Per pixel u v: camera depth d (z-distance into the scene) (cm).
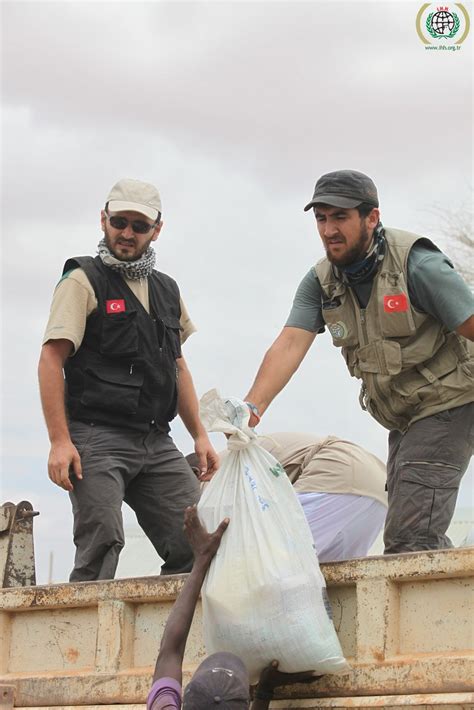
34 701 414
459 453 407
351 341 417
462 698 334
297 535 362
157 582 398
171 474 493
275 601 347
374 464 474
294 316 437
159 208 493
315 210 409
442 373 407
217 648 354
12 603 429
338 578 368
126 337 480
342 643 368
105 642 405
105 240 488
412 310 404
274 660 349
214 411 379
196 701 296
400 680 349
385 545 413
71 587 418
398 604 361
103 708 395
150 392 485
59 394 468
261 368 430
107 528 464
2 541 478
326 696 362
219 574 355
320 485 462
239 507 364
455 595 352
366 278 410
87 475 468
